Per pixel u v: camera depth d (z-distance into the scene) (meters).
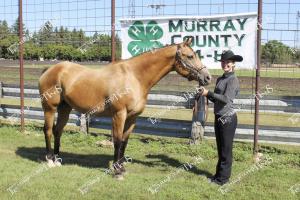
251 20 9.16
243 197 6.80
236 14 9.27
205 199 6.74
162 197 6.73
